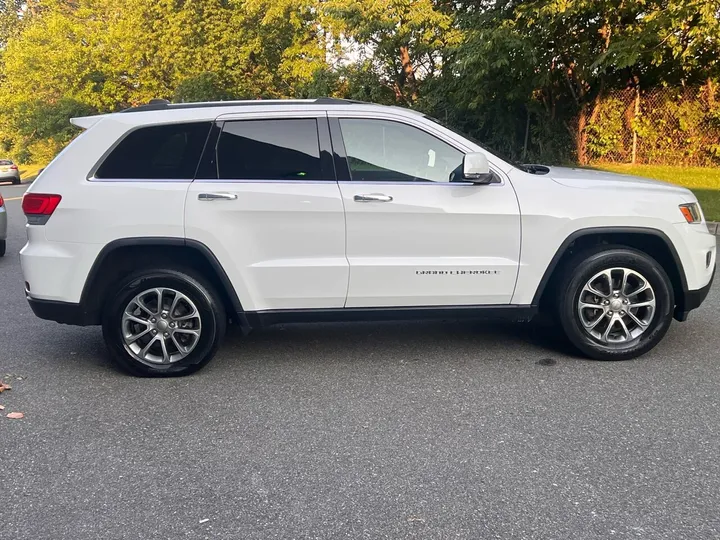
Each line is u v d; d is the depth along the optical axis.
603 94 14.51
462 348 5.08
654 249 4.81
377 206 4.41
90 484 3.12
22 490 3.07
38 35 35.59
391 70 19.22
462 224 4.48
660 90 14.07
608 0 11.99
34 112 37.19
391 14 16.52
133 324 4.52
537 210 4.49
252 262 4.43
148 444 3.53
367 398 4.11
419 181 4.50
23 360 4.97
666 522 2.73
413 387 4.28
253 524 2.77
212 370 4.70
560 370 4.54
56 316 4.45
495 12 14.31
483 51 13.16
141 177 4.41
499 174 4.56
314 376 4.53
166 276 4.42
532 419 3.75
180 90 26.53
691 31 10.99
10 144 50.62
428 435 3.57
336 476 3.15
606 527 2.70
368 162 4.50
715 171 13.37
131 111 4.55
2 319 6.18
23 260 4.45
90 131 4.48
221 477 3.17
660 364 4.62
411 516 2.81
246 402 4.09
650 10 12.16
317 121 4.51
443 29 16.78
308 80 21.52
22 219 15.45
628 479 3.07
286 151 4.48
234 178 4.43
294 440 3.54
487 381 4.36
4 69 41.88
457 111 16.61
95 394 4.26
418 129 4.53
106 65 33.00
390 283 4.50
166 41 27.22
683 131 13.98
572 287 4.60
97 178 4.40
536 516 2.79
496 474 3.14
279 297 4.49
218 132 4.46
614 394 4.09
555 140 15.36
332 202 4.39
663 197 4.63
